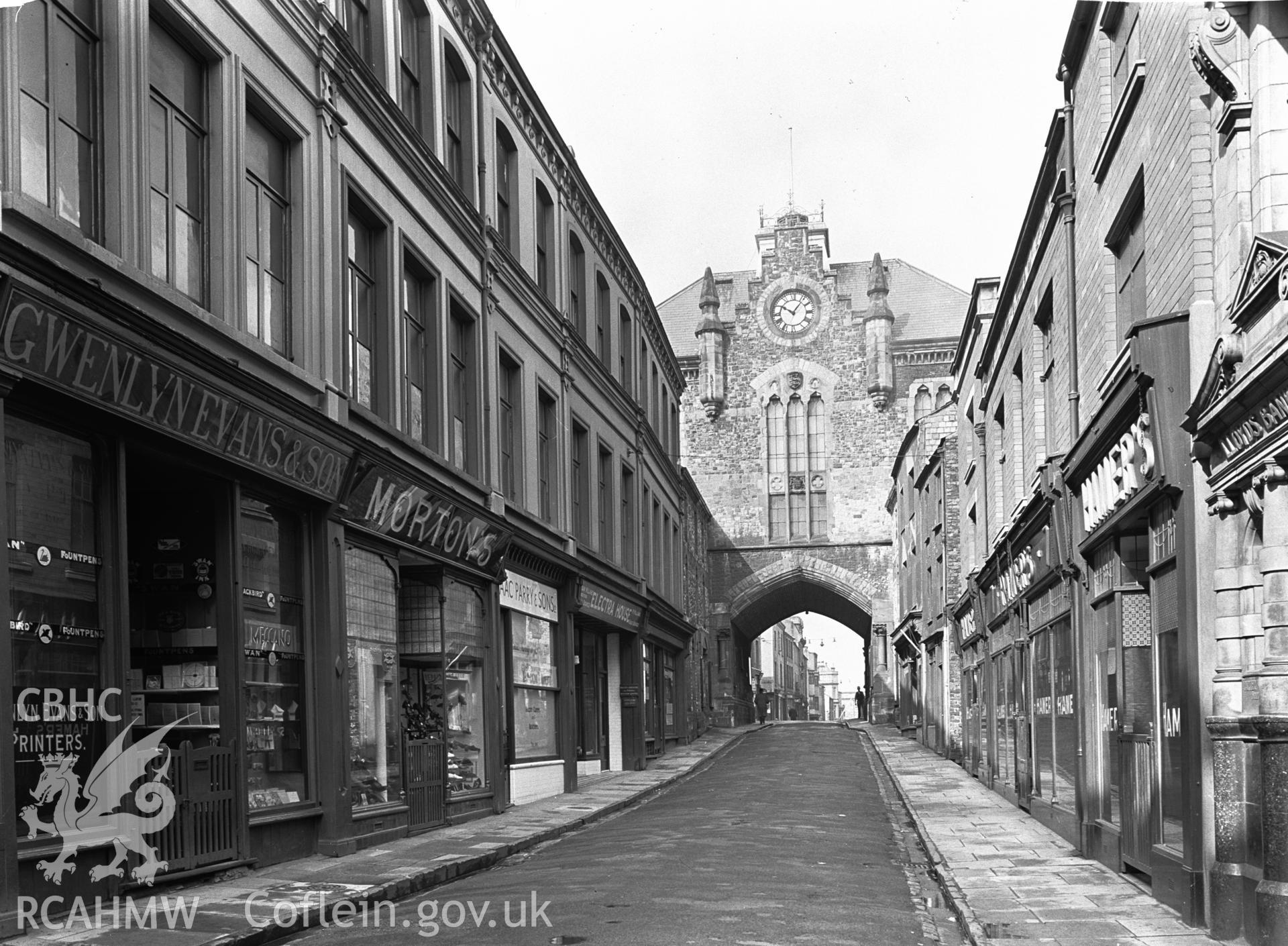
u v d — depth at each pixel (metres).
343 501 13.18
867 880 11.45
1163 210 9.89
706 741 43.50
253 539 11.84
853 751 35.91
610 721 29.61
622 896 10.17
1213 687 8.55
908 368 59.16
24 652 8.48
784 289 60.25
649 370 35.97
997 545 19.56
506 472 20.91
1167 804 9.84
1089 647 13.05
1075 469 12.79
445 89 18.05
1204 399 8.34
